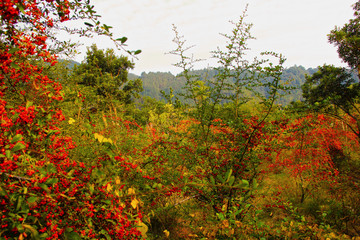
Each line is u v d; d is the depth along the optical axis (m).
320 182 5.60
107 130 3.45
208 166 3.84
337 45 7.73
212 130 4.20
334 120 8.22
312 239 2.53
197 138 3.96
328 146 6.94
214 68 3.70
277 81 2.94
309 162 5.90
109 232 1.65
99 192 1.72
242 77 3.51
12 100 1.74
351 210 4.14
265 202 4.78
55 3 1.47
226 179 1.16
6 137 1.23
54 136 1.69
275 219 4.34
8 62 1.38
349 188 5.08
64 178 1.54
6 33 1.37
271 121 3.44
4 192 1.13
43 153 1.63
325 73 8.01
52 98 1.67
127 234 1.65
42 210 1.35
